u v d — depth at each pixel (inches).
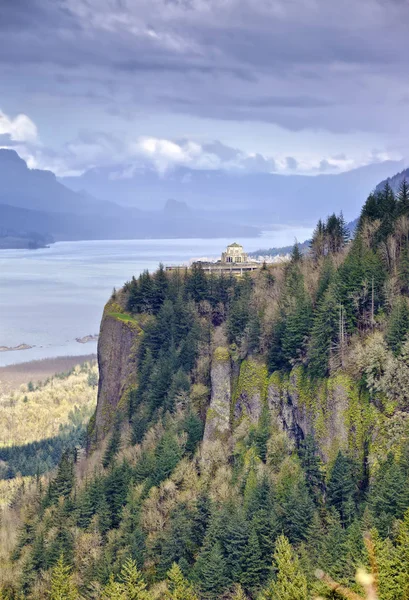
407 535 3435.0
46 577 5103.3
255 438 5674.2
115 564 4781.0
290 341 5797.2
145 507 5378.9
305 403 5511.8
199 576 4493.1
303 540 4466.0
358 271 5713.6
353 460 4948.3
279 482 5054.1
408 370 4955.7
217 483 5457.7
